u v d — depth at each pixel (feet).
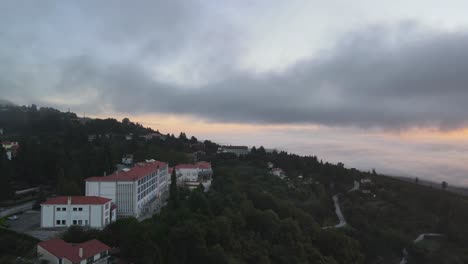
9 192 443.32
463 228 651.66
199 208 387.55
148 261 272.31
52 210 364.99
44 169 535.60
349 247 460.55
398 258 577.02
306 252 406.00
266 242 390.83
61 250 264.93
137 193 443.32
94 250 274.77
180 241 312.29
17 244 290.97
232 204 429.79
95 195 428.15
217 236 341.62
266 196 520.83
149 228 312.09
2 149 512.22
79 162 542.98
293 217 492.13
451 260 555.28
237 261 329.72
